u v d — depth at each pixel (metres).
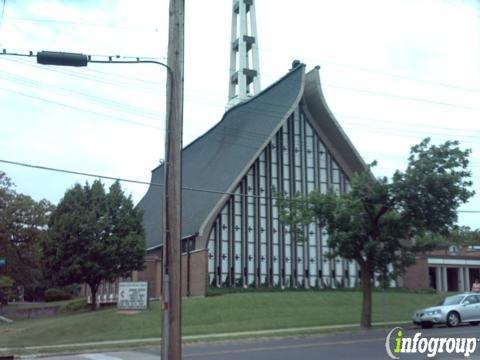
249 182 51.59
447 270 65.25
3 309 59.25
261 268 50.56
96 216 43.53
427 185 27.69
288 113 51.53
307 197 30.09
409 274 54.03
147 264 53.88
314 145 55.06
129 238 44.00
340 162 55.75
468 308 28.44
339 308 37.75
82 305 52.69
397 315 35.53
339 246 29.55
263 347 21.27
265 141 51.03
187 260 49.53
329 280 52.72
